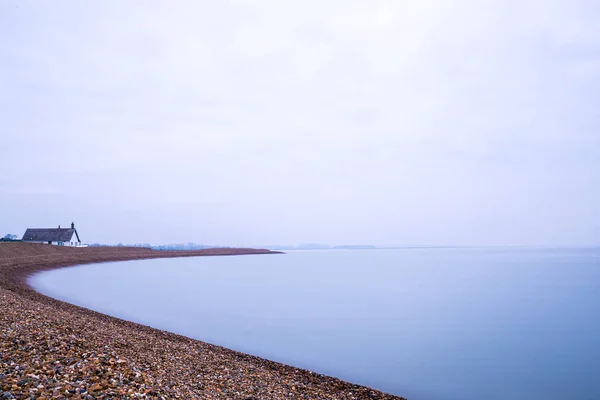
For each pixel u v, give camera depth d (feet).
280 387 51.55
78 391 29.68
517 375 77.66
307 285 239.09
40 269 254.88
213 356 65.41
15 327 47.19
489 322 129.80
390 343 100.73
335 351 90.84
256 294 192.65
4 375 30.35
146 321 110.11
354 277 302.45
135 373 38.32
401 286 235.40
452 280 277.64
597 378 76.54
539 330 118.62
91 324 67.10
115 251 550.77
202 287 216.13
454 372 78.38
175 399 34.14
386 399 56.65
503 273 342.03
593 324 127.34
